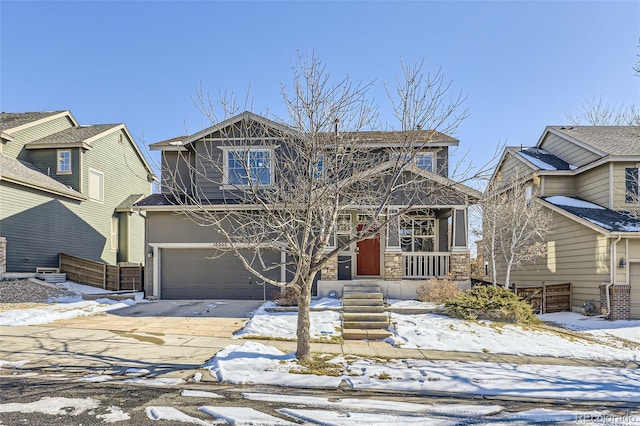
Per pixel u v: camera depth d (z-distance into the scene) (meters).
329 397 5.78
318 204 7.52
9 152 19.14
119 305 13.45
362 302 12.02
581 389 6.39
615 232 13.26
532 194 18.05
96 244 21.62
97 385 6.04
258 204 8.39
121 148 24.17
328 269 13.98
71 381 6.20
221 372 6.66
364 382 6.43
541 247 15.49
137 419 4.83
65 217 19.42
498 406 5.59
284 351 8.23
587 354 8.79
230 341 8.92
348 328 10.41
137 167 26.09
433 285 13.16
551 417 5.21
